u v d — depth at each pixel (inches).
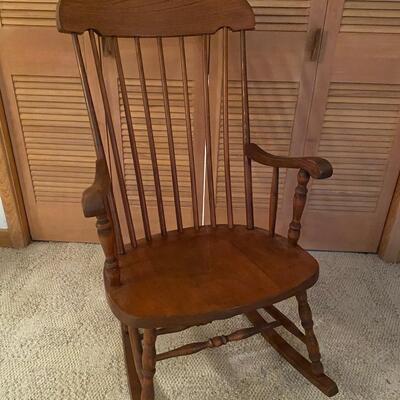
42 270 57.3
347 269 59.2
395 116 51.9
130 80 50.1
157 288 33.3
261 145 54.4
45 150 55.9
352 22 46.3
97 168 33.8
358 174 56.2
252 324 49.1
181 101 51.6
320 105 51.4
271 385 42.2
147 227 41.0
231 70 49.4
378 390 41.8
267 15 46.2
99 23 35.8
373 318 50.7
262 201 58.5
